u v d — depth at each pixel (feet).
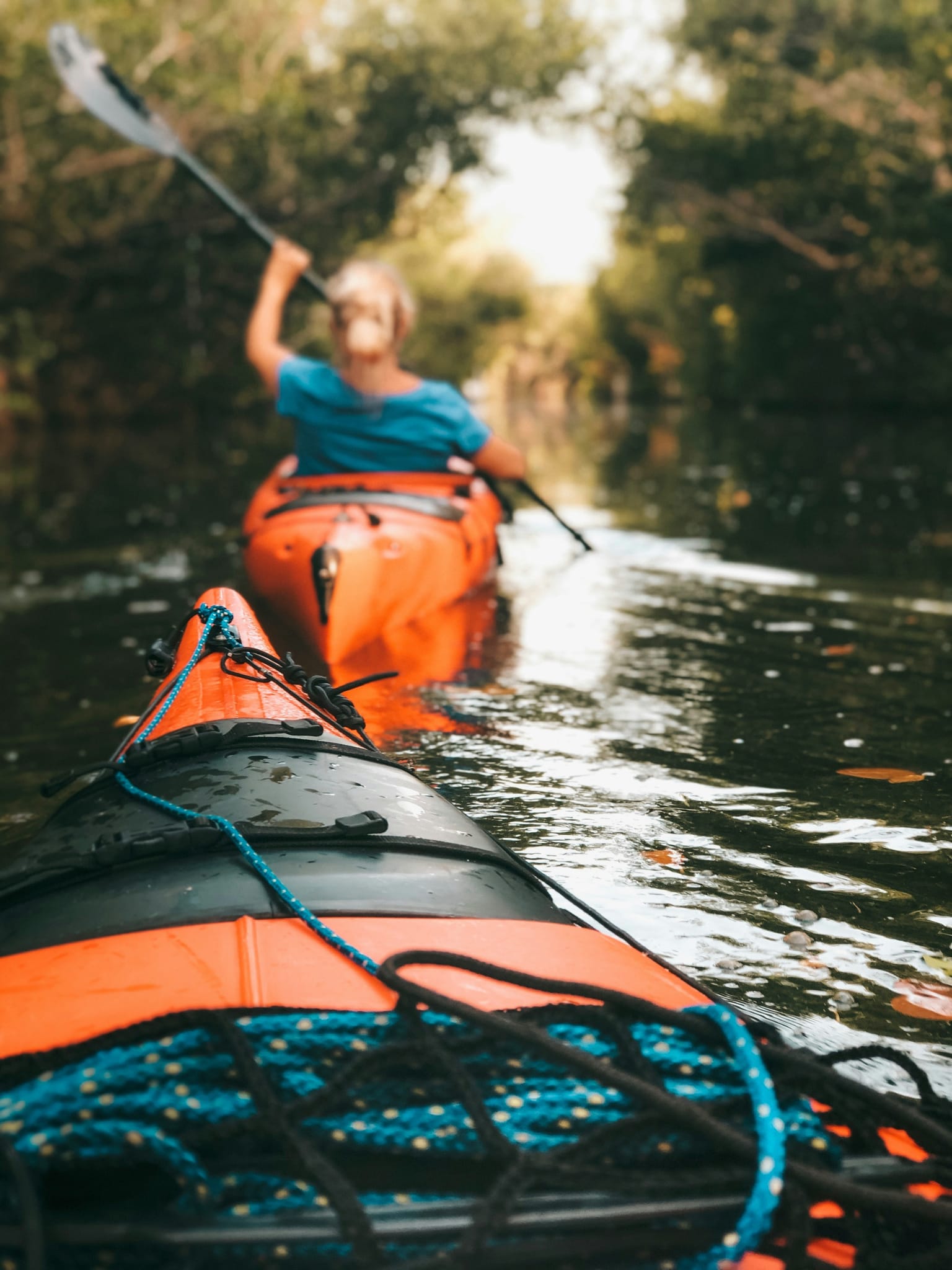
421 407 12.95
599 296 156.35
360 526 11.19
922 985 4.75
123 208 60.34
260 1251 2.46
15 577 15.58
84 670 10.36
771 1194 2.51
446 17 73.67
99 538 19.38
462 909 3.80
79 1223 2.45
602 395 187.62
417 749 7.70
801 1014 4.51
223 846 4.00
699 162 71.00
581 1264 2.53
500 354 217.56
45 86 53.26
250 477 30.78
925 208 55.06
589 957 3.66
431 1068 2.90
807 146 65.82
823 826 6.55
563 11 75.10
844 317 68.08
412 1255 2.50
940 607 12.90
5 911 3.94
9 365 61.00
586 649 10.75
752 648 10.91
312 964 3.22
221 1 60.49
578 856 6.05
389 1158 2.75
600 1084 2.90
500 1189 2.55
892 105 56.85
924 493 24.70
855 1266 2.65
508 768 7.39
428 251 140.46
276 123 63.57
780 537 18.38
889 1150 3.02
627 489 26.76
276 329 14.40
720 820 6.60
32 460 39.11
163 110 57.31
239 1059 2.75
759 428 54.95
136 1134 2.51
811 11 65.16
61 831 4.54
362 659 10.25
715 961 4.95
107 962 3.29
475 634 11.34
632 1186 2.60
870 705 9.01
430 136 78.18
